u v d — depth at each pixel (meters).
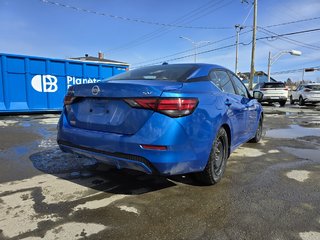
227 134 3.96
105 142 3.04
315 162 4.86
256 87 22.03
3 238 2.40
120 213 2.88
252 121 5.54
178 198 3.26
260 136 6.68
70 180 3.77
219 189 3.54
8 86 10.41
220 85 4.07
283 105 21.28
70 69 11.92
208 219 2.79
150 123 2.84
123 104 3.02
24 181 3.71
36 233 2.48
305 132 8.17
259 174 4.16
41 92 11.23
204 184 3.62
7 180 3.73
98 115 3.23
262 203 3.16
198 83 3.48
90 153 3.23
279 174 4.18
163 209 2.98
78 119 3.43
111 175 3.98
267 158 5.11
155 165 2.84
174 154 2.86
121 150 2.94
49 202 3.09
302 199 3.28
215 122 3.39
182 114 2.90
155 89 2.89
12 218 2.73
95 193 3.36
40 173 4.03
